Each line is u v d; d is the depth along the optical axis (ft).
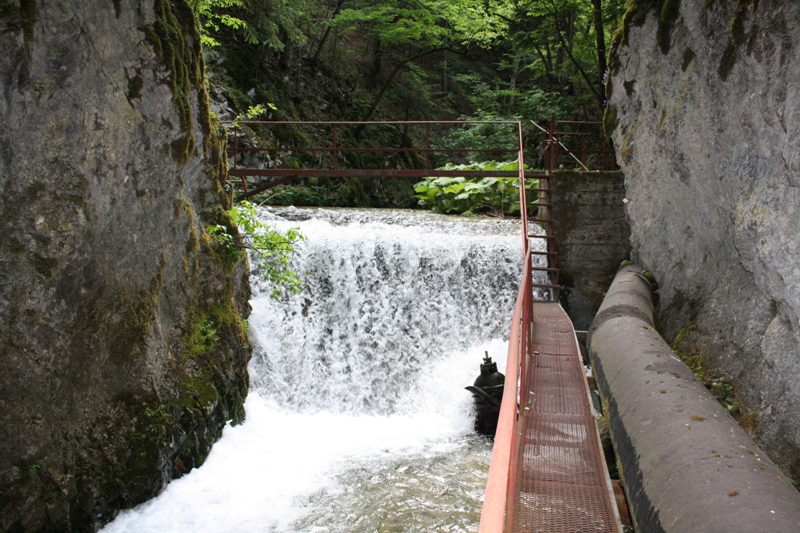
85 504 19.93
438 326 36.70
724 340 22.82
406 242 36.99
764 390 19.65
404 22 80.94
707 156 23.68
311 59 80.79
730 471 12.00
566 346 26.89
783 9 17.66
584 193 38.70
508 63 98.73
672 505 11.94
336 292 36.29
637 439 15.10
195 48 25.23
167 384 23.89
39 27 17.24
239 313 30.58
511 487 15.11
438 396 34.73
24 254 18.13
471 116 96.84
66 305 19.56
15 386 18.17
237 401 28.81
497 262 37.60
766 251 19.15
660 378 17.25
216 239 27.91
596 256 38.73
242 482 24.39
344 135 75.25
